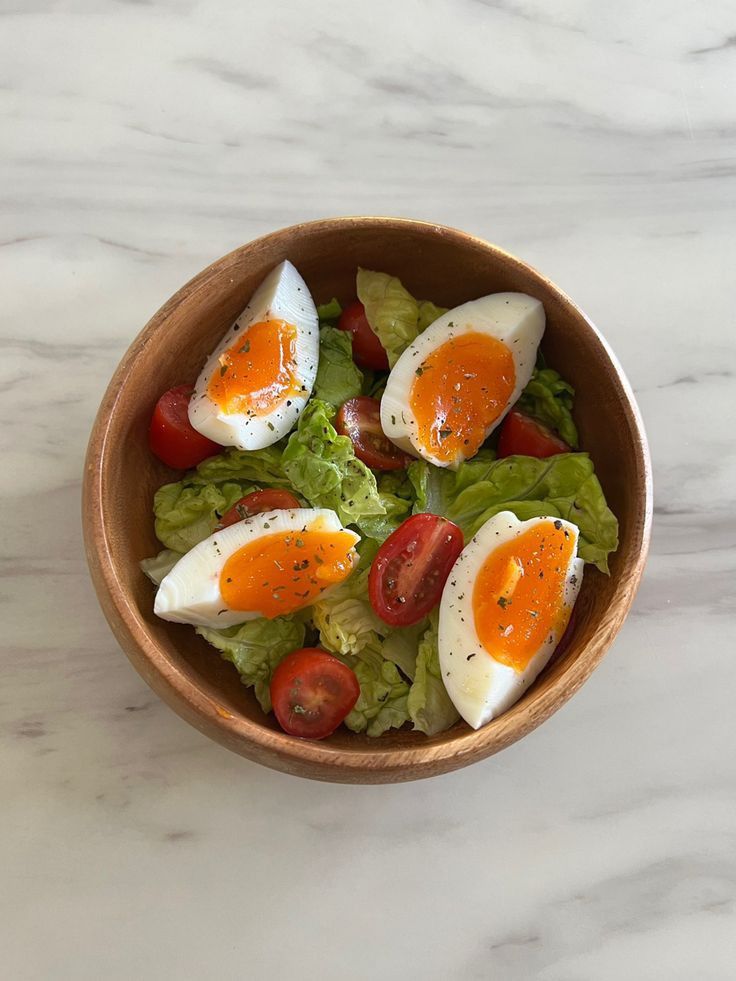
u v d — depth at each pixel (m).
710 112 0.34
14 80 0.33
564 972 0.31
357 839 0.31
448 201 0.33
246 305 0.28
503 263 0.28
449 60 0.34
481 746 0.24
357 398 0.29
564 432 0.29
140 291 0.32
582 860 0.31
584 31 0.34
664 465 0.33
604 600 0.26
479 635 0.26
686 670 0.32
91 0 0.33
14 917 0.30
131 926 0.30
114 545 0.26
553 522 0.27
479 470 0.29
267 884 0.30
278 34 0.33
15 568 0.31
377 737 0.27
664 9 0.34
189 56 0.33
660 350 0.33
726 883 0.31
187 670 0.26
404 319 0.29
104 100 0.33
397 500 0.29
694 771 0.32
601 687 0.32
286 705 0.26
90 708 0.31
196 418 0.27
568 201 0.33
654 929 0.31
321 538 0.27
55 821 0.30
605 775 0.31
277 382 0.28
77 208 0.32
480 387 0.28
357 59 0.34
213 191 0.33
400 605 0.27
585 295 0.33
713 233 0.34
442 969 0.30
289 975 0.30
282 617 0.28
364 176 0.33
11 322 0.32
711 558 0.32
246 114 0.33
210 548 0.27
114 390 0.26
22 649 0.31
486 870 0.31
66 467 0.31
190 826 0.30
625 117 0.34
